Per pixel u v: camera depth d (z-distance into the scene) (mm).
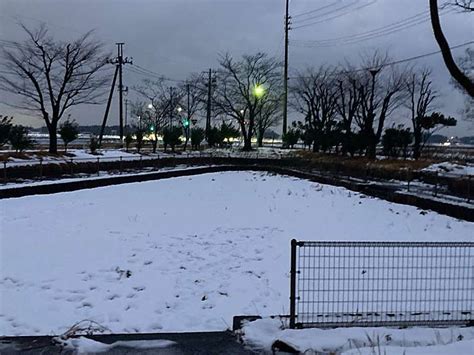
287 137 51375
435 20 9812
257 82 52812
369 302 6242
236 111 51781
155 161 34781
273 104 56406
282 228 13086
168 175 30406
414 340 4723
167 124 61875
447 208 15289
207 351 4703
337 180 25500
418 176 23703
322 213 15938
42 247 9875
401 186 21844
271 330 5129
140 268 8641
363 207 17250
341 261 8227
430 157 34531
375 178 25922
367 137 35750
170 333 5250
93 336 5133
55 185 20141
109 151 38156
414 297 6508
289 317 5418
